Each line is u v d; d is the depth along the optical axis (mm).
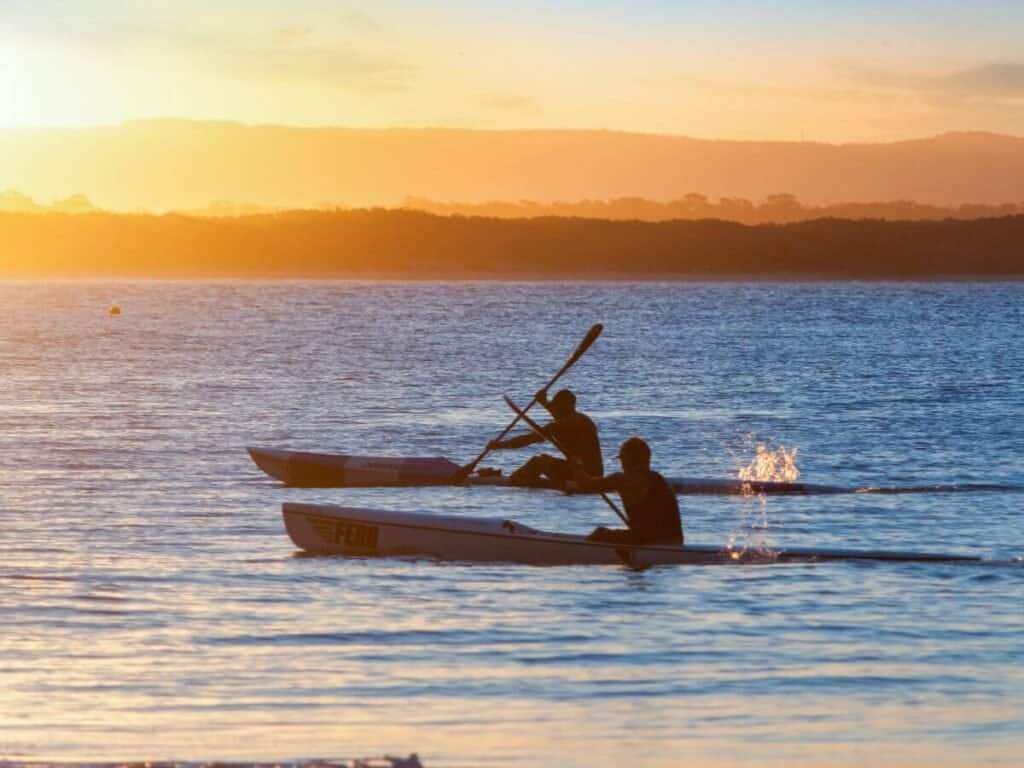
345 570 30172
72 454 50688
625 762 17297
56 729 18578
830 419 64938
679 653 23016
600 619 25484
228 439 56281
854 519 37875
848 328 163625
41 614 25766
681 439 57594
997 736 18500
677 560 30922
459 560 31547
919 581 28875
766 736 18438
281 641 23781
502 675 21578
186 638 23953
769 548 32531
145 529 35406
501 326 169000
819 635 24297
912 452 52562
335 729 18641
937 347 125188
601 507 41219
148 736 18281
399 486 45094
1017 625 25031
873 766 17234
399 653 22938
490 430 61344
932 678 21438
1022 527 36375
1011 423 62500
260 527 36000
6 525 35750
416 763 16781
